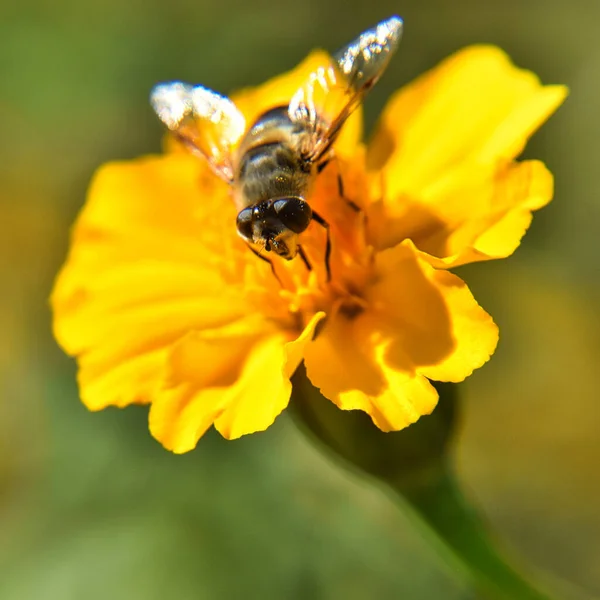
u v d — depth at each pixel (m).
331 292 0.15
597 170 0.21
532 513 0.20
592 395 0.20
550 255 0.21
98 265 0.16
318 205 0.15
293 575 0.19
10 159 0.23
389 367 0.14
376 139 0.16
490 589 0.16
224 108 0.15
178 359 0.15
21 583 0.19
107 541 0.19
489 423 0.20
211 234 0.15
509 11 0.22
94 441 0.20
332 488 0.19
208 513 0.19
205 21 0.23
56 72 0.22
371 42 0.15
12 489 0.20
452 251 0.15
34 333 0.23
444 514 0.15
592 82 0.21
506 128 0.15
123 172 0.16
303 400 0.15
